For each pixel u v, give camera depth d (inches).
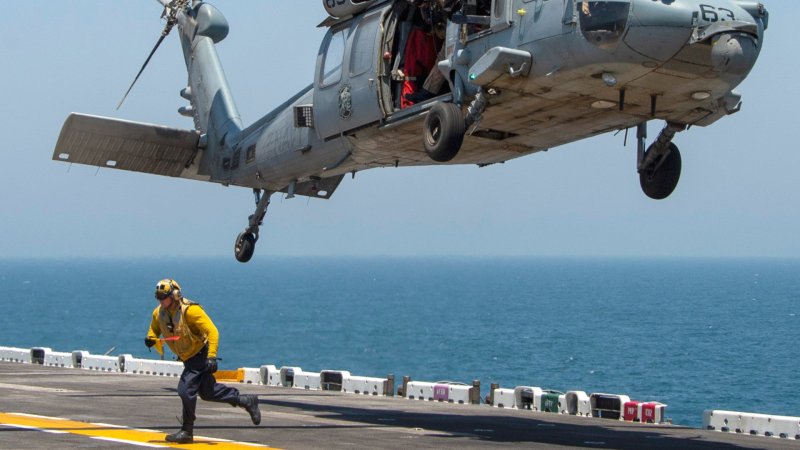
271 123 751.1
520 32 500.1
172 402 624.7
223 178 826.2
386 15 585.3
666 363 2443.4
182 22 914.1
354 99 603.5
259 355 2994.6
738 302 5506.9
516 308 5098.4
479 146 593.3
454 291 7613.2
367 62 591.5
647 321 3971.5
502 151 605.3
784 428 578.6
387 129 587.5
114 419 514.0
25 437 430.9
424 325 3996.1
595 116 533.0
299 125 669.9
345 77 612.4
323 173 714.8
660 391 1950.1
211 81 864.9
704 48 465.7
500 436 514.3
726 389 1962.4
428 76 570.3
